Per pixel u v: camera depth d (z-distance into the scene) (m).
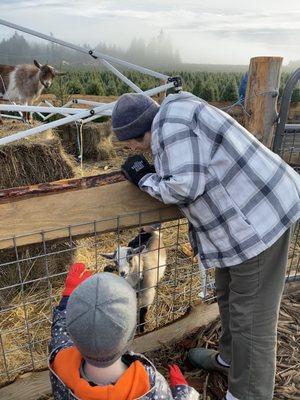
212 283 3.21
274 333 2.06
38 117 10.70
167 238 4.36
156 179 1.79
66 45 3.62
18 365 2.63
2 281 3.51
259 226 1.81
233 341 2.10
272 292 2.00
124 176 1.94
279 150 2.76
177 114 1.70
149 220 2.08
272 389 2.13
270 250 1.90
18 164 3.76
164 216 2.11
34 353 2.76
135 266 3.12
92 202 1.92
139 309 3.17
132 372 1.25
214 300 3.01
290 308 3.14
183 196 1.69
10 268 3.54
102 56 3.70
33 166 3.84
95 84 15.91
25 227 1.81
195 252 2.12
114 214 1.98
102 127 9.14
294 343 2.81
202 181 1.68
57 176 3.98
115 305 1.15
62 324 1.58
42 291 3.56
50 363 1.39
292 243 3.90
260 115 2.72
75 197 1.88
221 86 22.08
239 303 2.02
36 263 3.67
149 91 3.44
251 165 1.78
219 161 1.73
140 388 1.25
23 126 4.87
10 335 2.94
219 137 1.73
